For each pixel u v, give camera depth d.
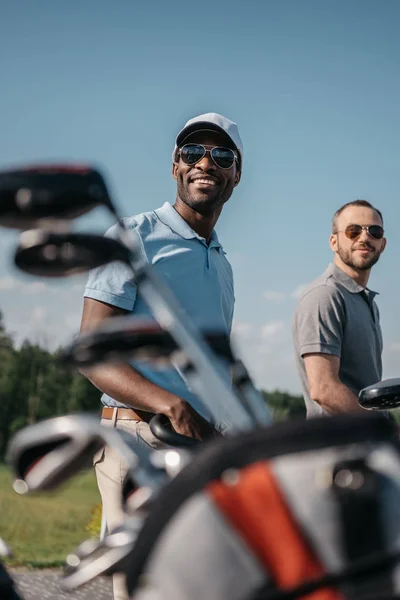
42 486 1.54
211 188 3.69
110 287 3.29
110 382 3.02
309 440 1.32
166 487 1.34
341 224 4.84
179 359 1.55
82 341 1.51
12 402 48.12
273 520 1.29
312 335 4.44
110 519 3.20
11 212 1.45
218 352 1.74
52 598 5.10
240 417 1.54
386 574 1.30
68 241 1.47
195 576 1.29
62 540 7.90
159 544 1.32
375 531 1.30
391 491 1.33
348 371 4.55
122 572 1.48
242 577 1.28
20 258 1.48
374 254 4.82
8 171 1.45
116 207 1.51
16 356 49.69
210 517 1.29
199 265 3.60
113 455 3.20
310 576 1.28
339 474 1.30
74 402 46.81
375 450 1.34
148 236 3.55
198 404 3.31
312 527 1.29
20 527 8.29
